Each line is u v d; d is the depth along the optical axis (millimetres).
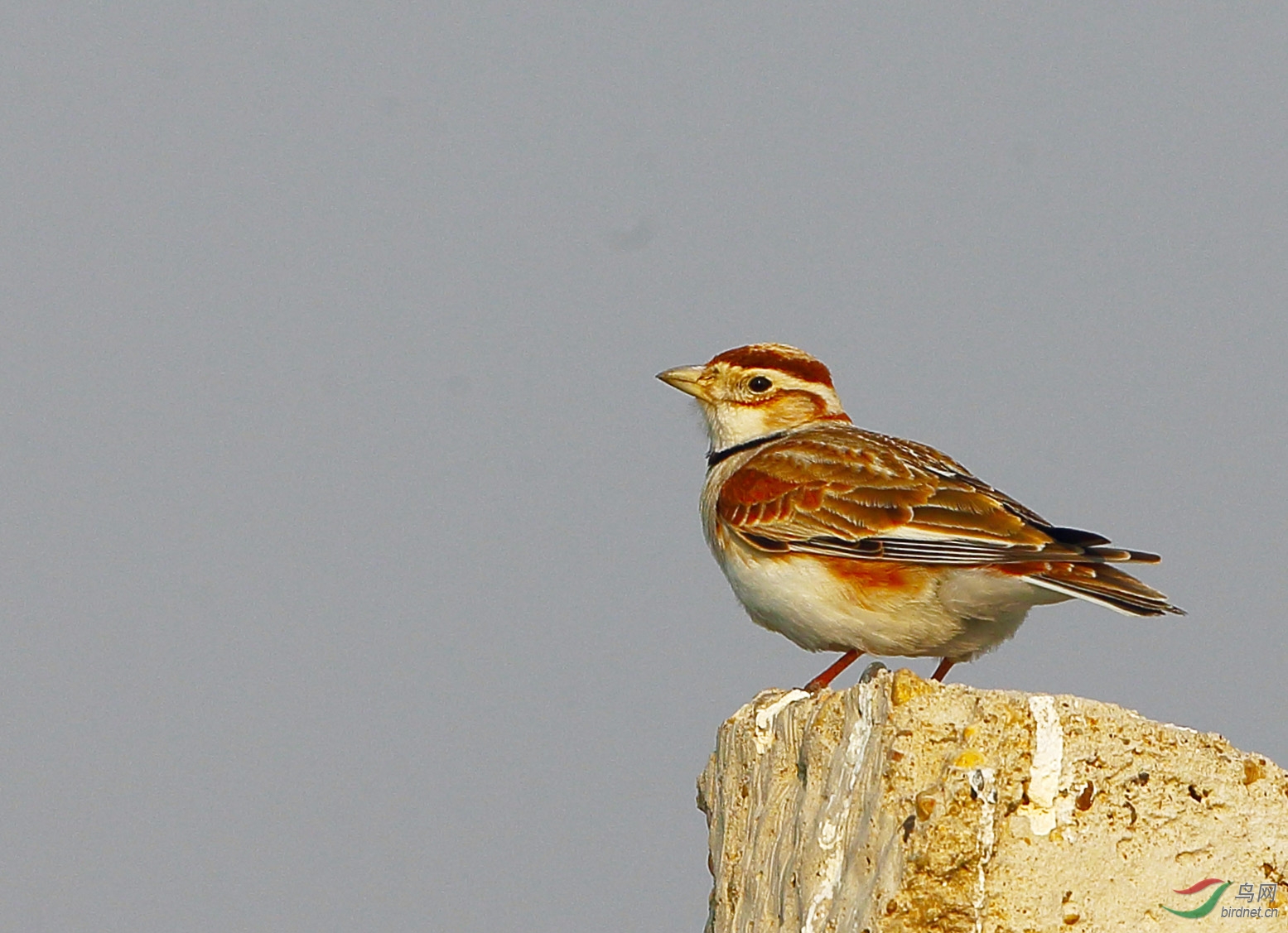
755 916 12352
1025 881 10586
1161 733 10969
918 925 10547
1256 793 11000
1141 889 10719
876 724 11289
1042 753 10820
